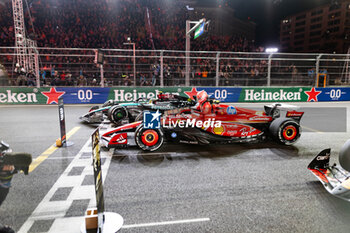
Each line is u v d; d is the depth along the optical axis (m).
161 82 13.46
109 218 2.95
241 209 3.21
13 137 6.52
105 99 13.23
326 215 3.10
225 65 14.55
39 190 3.63
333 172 3.82
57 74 13.88
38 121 8.66
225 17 43.00
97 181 2.59
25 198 3.41
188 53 13.87
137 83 15.57
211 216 3.04
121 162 4.80
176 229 2.79
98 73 15.58
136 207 3.22
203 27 12.21
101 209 2.71
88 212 2.85
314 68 16.42
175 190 3.68
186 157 5.12
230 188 3.77
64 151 5.39
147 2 34.22
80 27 27.55
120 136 5.28
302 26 61.31
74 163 4.68
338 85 16.31
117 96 13.30
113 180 4.00
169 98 7.93
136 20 30.78
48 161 4.77
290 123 5.76
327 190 3.40
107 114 8.40
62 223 2.89
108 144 5.24
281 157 5.18
